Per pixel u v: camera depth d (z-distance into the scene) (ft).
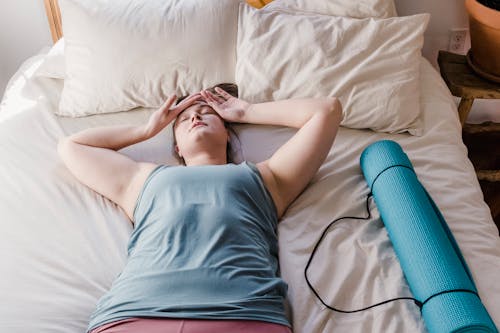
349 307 3.28
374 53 4.94
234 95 5.14
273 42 5.08
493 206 6.06
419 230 3.41
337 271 3.51
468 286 3.06
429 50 6.93
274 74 5.00
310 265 3.54
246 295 3.08
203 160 4.36
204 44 5.12
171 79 5.16
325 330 3.11
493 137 7.02
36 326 3.15
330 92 4.86
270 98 5.07
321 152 4.09
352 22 5.06
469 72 6.07
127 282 3.22
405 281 3.41
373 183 4.01
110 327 2.95
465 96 5.82
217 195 3.62
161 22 5.12
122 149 4.64
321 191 4.15
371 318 3.19
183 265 3.22
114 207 4.08
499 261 3.56
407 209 3.57
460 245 3.67
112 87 5.12
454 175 4.31
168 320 2.92
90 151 4.19
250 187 3.78
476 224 3.87
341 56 4.96
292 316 3.22
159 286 3.11
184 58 5.11
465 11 6.48
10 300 3.32
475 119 7.30
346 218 3.92
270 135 4.79
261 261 3.36
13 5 6.55
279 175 4.06
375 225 3.88
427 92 5.32
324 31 5.02
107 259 3.63
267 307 3.06
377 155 4.08
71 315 3.25
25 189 4.23
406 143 4.68
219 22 5.18
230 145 4.70
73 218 3.95
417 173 4.33
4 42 6.86
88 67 5.11
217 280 3.12
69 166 4.23
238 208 3.59
